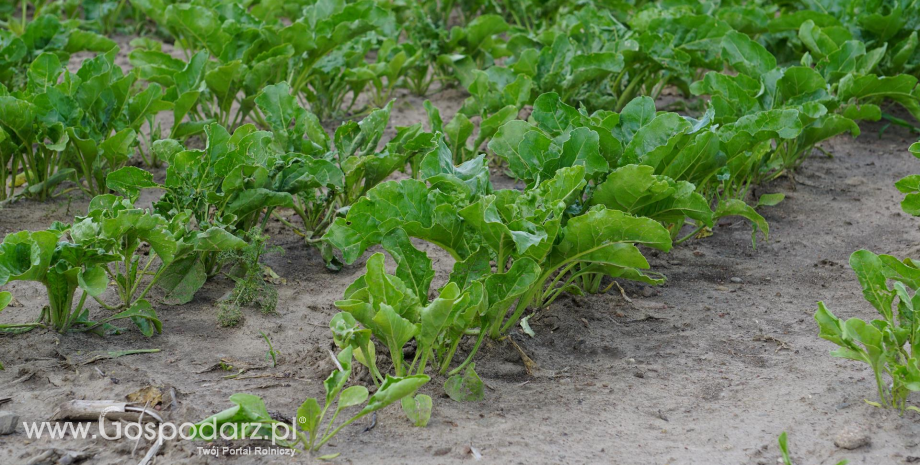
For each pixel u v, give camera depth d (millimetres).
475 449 4125
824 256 6660
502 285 4562
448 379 4594
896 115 9828
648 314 5699
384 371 4738
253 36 8352
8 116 6383
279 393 4621
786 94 7453
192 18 8383
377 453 4078
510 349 5070
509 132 5605
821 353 5160
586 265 5598
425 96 10273
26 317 5332
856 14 9477
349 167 6109
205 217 5590
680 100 9297
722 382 4855
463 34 9898
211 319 5461
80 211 6984
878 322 4520
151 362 4902
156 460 4008
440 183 5023
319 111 9227
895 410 4441
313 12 9312
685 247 6832
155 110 7086
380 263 4266
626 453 4145
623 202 5160
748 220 7305
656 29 9047
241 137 5848
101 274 4812
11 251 4594
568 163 5355
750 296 6008
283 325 5406
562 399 4648
